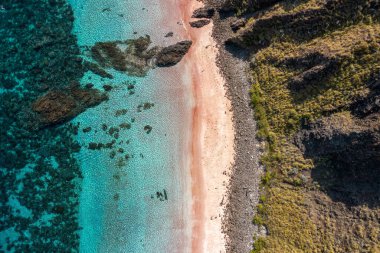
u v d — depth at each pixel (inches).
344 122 1027.9
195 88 1289.4
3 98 1316.4
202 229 1183.6
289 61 1166.3
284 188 1138.0
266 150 1191.6
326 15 1100.5
